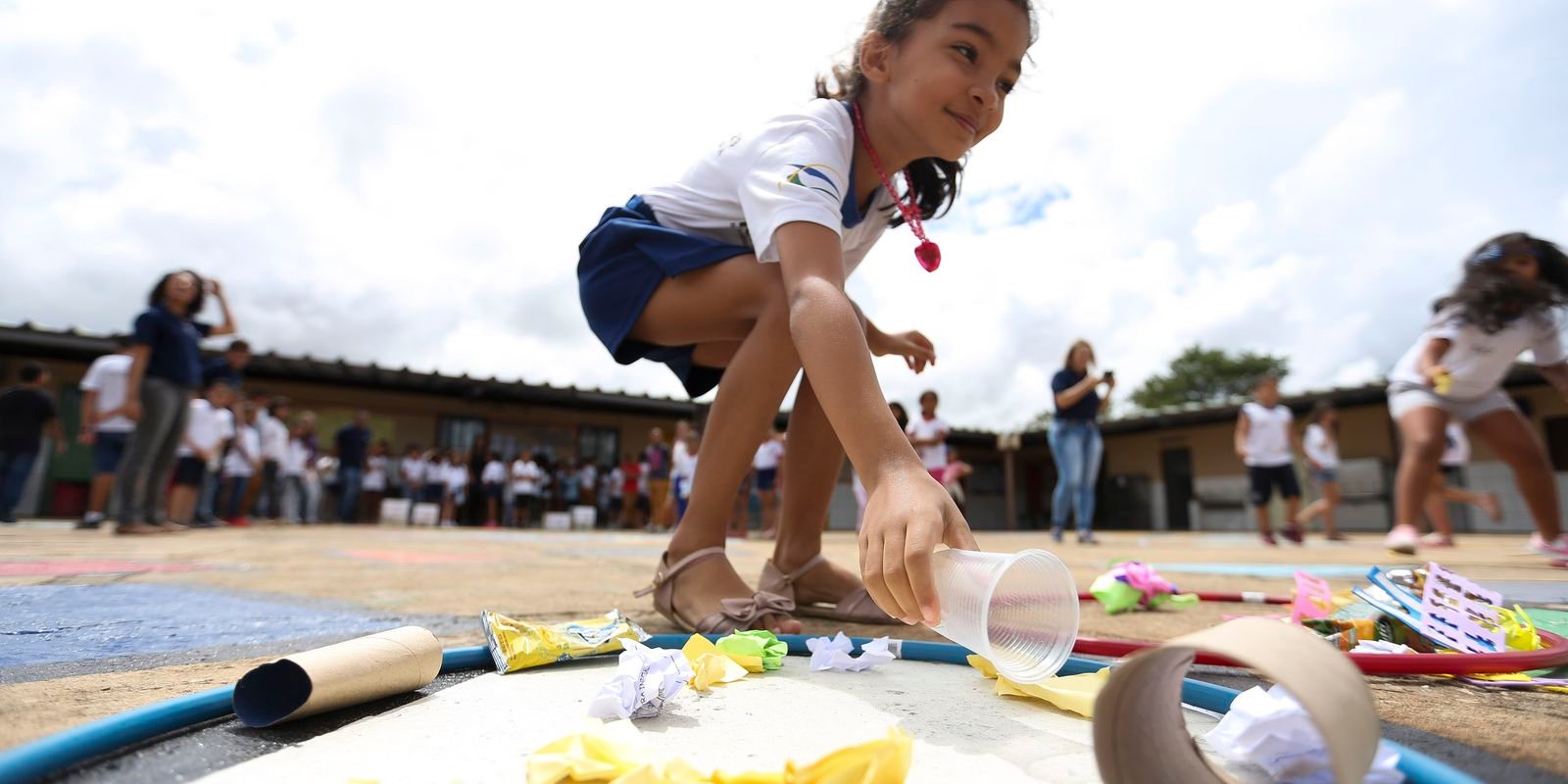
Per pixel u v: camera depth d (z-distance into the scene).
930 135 1.46
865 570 0.87
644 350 1.74
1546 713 0.85
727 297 1.50
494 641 1.05
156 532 5.59
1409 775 0.61
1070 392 7.22
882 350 1.93
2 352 12.71
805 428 1.68
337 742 0.73
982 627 0.75
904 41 1.46
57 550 3.70
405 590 2.07
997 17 1.40
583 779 0.60
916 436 8.27
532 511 16.81
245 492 9.73
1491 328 3.54
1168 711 0.60
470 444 17.30
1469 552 4.93
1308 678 0.49
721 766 0.67
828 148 1.34
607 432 18.69
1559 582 2.56
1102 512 20.66
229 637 1.29
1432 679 1.03
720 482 1.45
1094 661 1.03
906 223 1.77
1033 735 0.77
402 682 0.88
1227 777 0.62
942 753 0.71
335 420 16.02
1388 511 15.04
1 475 7.02
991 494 22.77
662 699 0.83
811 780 0.56
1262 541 7.59
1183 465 19.14
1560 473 13.92
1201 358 38.38
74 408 13.36
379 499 15.02
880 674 1.06
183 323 5.48
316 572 2.65
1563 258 3.53
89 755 0.64
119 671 1.02
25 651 1.17
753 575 2.80
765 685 0.99
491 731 0.77
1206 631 0.54
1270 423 7.59
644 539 7.63
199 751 0.69
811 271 1.16
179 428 5.79
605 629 1.19
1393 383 3.98
